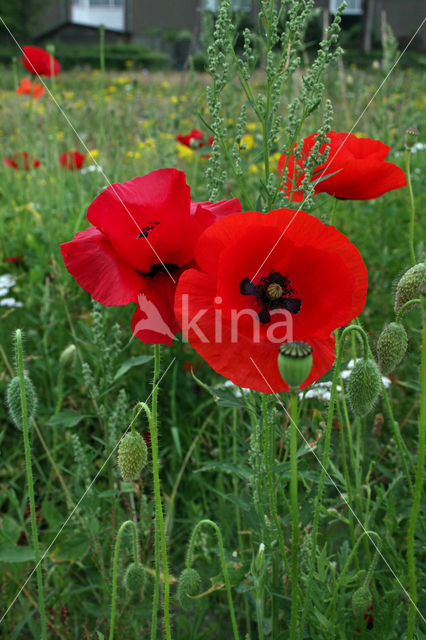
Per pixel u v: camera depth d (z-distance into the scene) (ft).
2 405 2.26
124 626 1.53
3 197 3.82
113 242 1.01
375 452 1.83
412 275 1.16
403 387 2.21
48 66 3.35
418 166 3.73
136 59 19.92
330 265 0.96
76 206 3.14
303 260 0.98
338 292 0.96
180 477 2.00
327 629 1.25
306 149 1.31
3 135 4.75
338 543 1.73
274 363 0.96
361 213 3.39
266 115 1.25
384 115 3.13
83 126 4.29
